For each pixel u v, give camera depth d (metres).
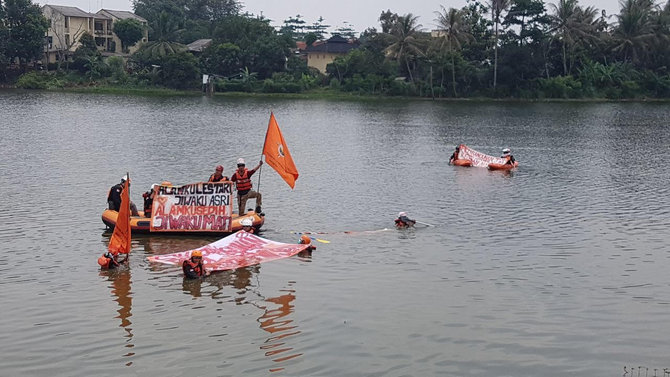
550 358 15.62
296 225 27.17
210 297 19.08
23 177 36.59
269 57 140.12
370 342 16.36
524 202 32.19
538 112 98.50
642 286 20.20
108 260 21.27
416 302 18.83
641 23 137.88
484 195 33.97
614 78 134.75
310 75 143.00
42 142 51.56
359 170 42.03
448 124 77.62
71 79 134.62
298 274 20.97
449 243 24.62
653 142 60.44
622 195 34.12
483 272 21.36
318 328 17.11
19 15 137.62
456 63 129.50
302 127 70.69
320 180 37.97
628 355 15.80
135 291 19.45
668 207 31.14
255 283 20.17
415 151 52.34
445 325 17.34
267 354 15.70
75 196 31.86
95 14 156.38
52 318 17.55
